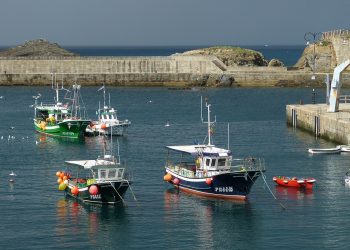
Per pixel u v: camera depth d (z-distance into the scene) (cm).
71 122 11700
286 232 6612
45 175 8788
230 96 18650
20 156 10131
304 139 11412
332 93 11925
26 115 14738
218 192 7588
